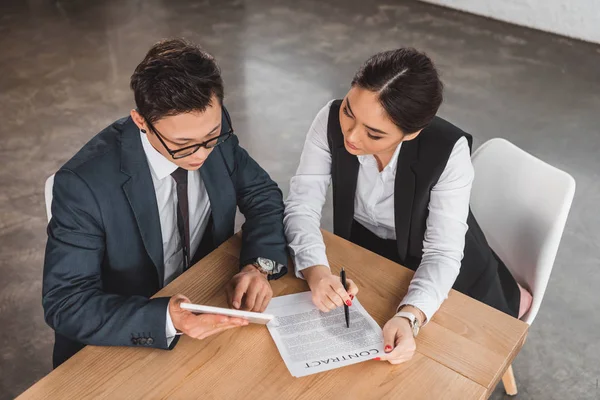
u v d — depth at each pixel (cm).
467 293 183
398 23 486
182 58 127
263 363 135
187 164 140
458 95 398
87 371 132
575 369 235
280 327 143
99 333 137
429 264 161
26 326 245
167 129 130
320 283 151
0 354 234
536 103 393
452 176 169
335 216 192
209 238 181
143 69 127
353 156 176
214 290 153
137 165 149
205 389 129
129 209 150
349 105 148
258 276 153
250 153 341
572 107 390
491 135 361
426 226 178
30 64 418
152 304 138
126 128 150
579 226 300
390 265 163
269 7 506
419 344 141
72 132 354
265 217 172
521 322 147
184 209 162
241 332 142
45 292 144
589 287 270
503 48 455
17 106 375
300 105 384
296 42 455
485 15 495
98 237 148
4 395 221
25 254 276
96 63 422
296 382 131
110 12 490
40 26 465
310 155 184
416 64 142
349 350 139
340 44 454
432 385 132
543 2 468
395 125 146
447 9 508
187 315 136
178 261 174
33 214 297
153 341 136
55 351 164
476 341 143
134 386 129
